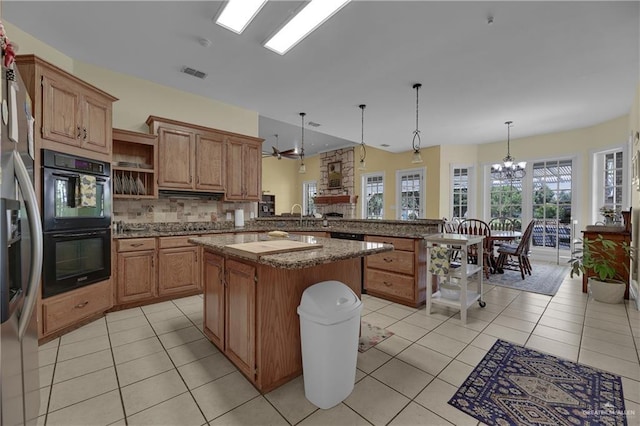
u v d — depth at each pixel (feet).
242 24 8.09
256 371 5.50
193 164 12.16
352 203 25.94
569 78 11.27
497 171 21.49
